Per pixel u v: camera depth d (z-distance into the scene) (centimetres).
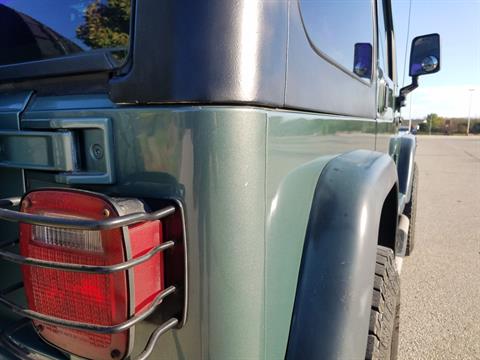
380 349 129
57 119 99
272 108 94
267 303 97
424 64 319
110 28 99
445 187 848
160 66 85
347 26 156
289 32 99
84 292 86
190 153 83
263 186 90
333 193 122
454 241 466
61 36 111
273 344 102
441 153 1698
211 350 89
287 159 101
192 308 89
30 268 93
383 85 239
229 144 82
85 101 99
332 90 136
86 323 84
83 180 95
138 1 87
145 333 96
